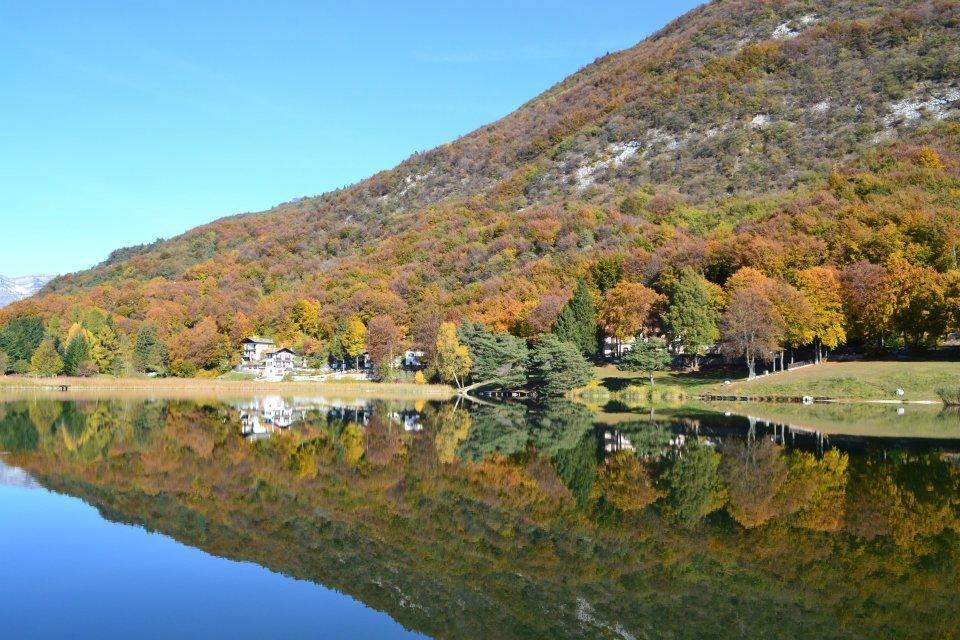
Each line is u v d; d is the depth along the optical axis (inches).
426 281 7293.3
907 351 4124.0
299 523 1285.7
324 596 938.7
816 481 1561.3
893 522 1225.4
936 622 826.2
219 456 1983.3
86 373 5979.3
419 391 5002.5
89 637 811.4
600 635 815.7
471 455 2009.1
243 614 881.5
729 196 7244.1
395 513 1350.9
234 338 6993.1
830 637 793.6
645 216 7283.5
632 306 4562.0
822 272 4101.9
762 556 1064.2
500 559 1082.7
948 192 5049.2
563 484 1601.9
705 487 1534.2
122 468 1792.6
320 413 3378.4
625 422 2849.4
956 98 7367.1
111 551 1124.5
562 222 7500.0
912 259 4202.8
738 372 4286.4
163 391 5265.8
